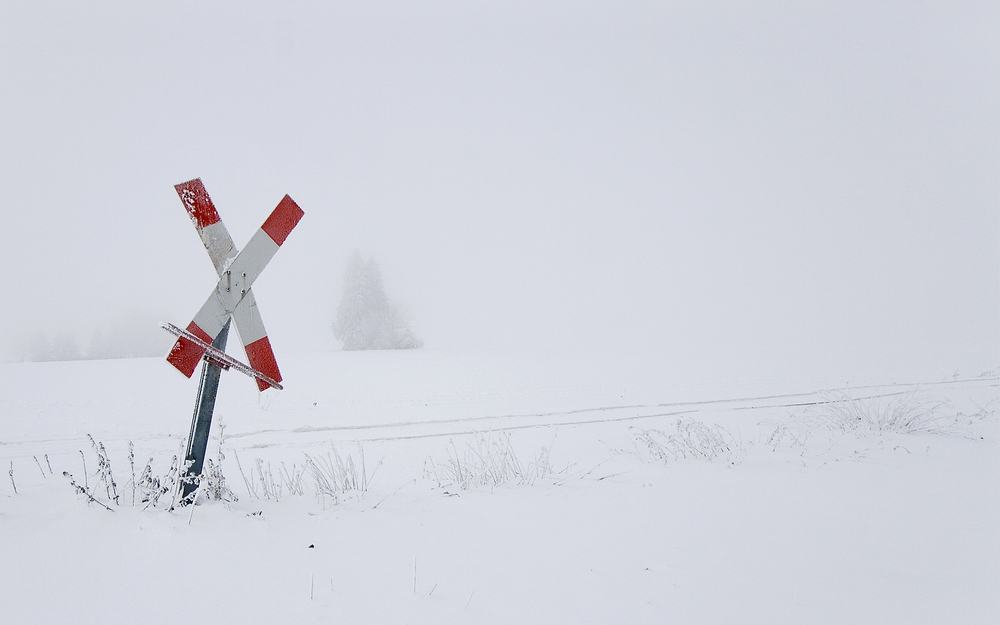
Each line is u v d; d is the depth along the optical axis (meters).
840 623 1.97
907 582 2.38
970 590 2.30
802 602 2.15
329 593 2.08
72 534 2.48
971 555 2.71
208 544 2.47
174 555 2.33
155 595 1.99
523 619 1.93
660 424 9.70
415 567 2.16
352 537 2.76
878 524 3.21
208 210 3.14
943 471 4.70
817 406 11.59
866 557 2.67
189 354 3.06
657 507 3.54
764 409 11.37
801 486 4.18
